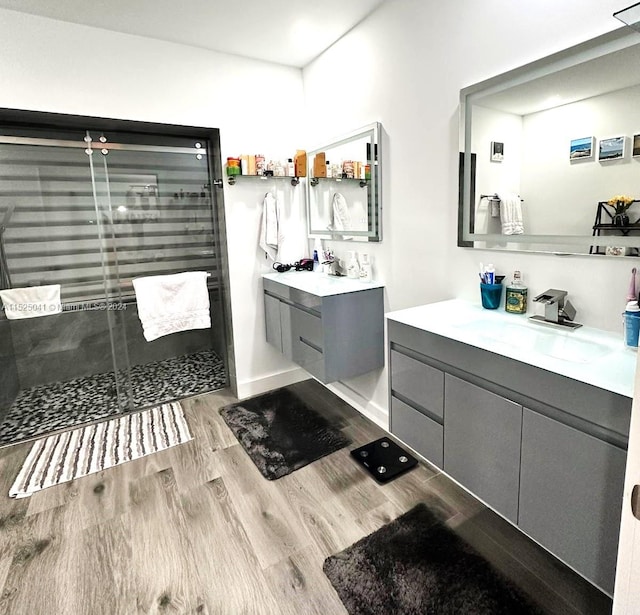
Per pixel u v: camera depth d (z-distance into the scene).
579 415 1.01
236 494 1.90
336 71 2.48
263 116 2.74
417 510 1.76
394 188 2.17
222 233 2.80
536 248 1.51
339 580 1.42
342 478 2.00
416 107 1.96
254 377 3.02
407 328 1.58
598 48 1.24
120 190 2.61
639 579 0.55
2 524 1.74
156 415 2.72
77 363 2.81
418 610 1.30
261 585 1.41
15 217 2.36
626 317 1.21
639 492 0.53
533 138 1.47
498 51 1.55
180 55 2.42
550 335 1.39
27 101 2.07
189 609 1.33
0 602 1.37
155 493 1.92
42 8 1.98
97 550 1.58
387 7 2.03
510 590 1.36
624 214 1.25
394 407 1.74
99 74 2.21
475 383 1.32
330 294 2.16
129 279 2.74
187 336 3.11
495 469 1.29
